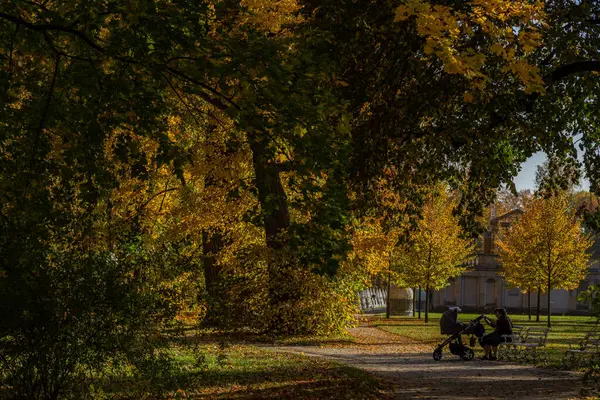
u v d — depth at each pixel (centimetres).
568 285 4431
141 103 866
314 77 898
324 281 2369
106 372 839
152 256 881
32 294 761
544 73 1541
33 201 890
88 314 789
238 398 1130
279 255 2242
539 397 1257
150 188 2017
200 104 1262
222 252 2283
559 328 3981
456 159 1545
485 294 7312
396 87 1407
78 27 867
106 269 816
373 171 1447
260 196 859
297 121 850
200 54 816
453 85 1332
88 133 902
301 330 2497
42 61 952
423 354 2236
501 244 4988
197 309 931
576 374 1683
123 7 825
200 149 1994
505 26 1192
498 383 1473
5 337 761
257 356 1770
